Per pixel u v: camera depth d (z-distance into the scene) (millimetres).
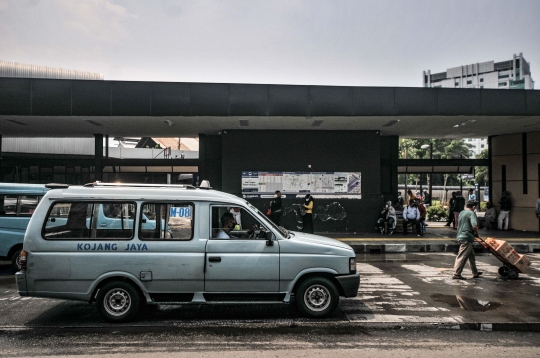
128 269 5789
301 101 13453
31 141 26547
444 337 5324
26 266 5738
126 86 13211
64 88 13102
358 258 11938
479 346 5000
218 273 5852
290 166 16469
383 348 4910
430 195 28625
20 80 12984
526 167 17719
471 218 8859
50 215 5871
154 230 5914
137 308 5863
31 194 9586
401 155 51719
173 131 16875
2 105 12938
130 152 33781
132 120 14172
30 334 5387
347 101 13508
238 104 13352
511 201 18219
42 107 13047
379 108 13531
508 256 8766
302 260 5957
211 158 17719
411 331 5551
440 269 10039
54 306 6750
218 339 5211
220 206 6055
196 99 13297
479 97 13609
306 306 6012
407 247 13469
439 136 19109
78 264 5754
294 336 5324
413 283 8398
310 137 16531
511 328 5707
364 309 6484
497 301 6973
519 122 15055
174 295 5867
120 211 5938
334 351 4809
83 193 5934
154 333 5430
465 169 18812
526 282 8531
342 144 16578
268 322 5895
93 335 5352
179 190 6090
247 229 6246
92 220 5895
